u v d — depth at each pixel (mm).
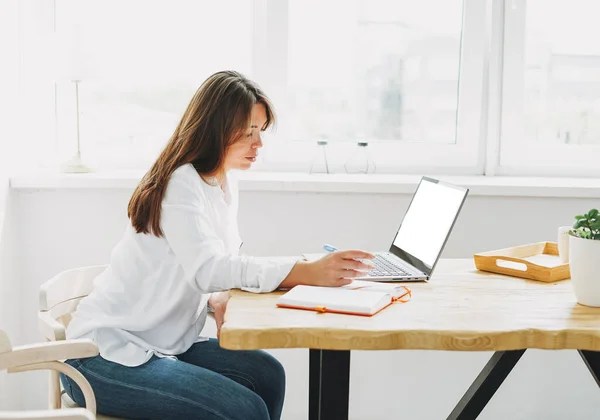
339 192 2439
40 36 2545
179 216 1595
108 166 2617
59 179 2352
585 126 2709
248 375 1772
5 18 2342
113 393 1562
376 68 2666
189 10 2592
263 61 2619
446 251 2490
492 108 2660
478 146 2691
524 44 2641
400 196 2455
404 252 1928
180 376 1558
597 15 2664
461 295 1581
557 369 2541
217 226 1729
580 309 1476
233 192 1954
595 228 1492
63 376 1646
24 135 2523
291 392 2535
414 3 2643
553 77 2688
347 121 2684
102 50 2578
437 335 1310
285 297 1474
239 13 2604
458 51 2668
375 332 1305
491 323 1363
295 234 2459
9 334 2363
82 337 1650
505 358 1649
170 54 2602
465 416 1676
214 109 1655
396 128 2697
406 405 2553
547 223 2486
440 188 1872
